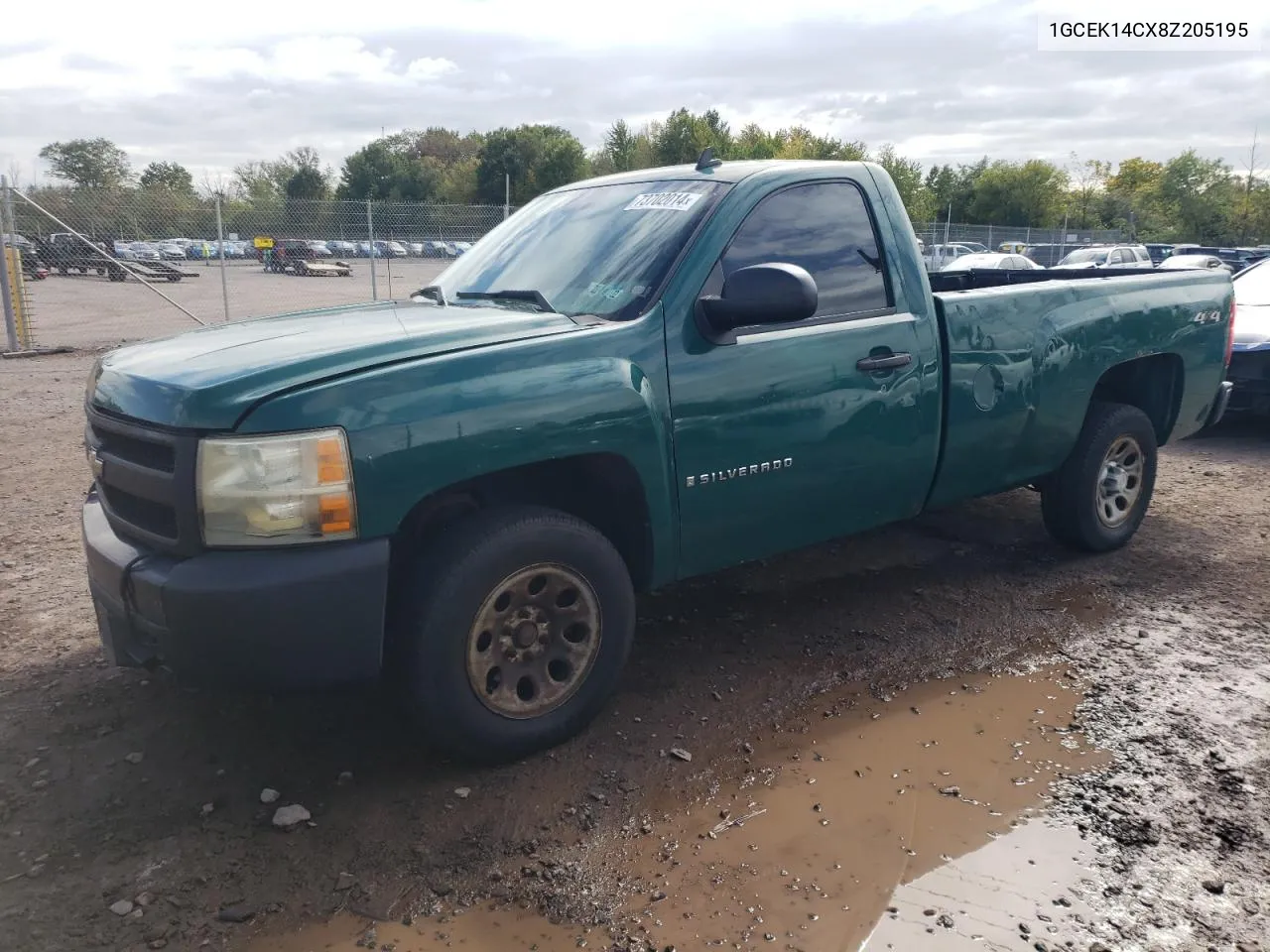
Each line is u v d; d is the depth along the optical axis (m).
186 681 2.73
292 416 2.58
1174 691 3.58
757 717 3.41
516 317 3.20
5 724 3.38
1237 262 31.14
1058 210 60.50
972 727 3.34
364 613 2.66
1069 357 4.42
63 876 2.60
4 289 13.99
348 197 73.81
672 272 3.28
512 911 2.46
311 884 2.56
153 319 17.64
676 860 2.64
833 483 3.67
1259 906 2.45
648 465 3.13
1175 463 7.15
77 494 6.41
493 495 3.24
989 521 5.66
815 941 2.34
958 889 2.52
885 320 3.75
